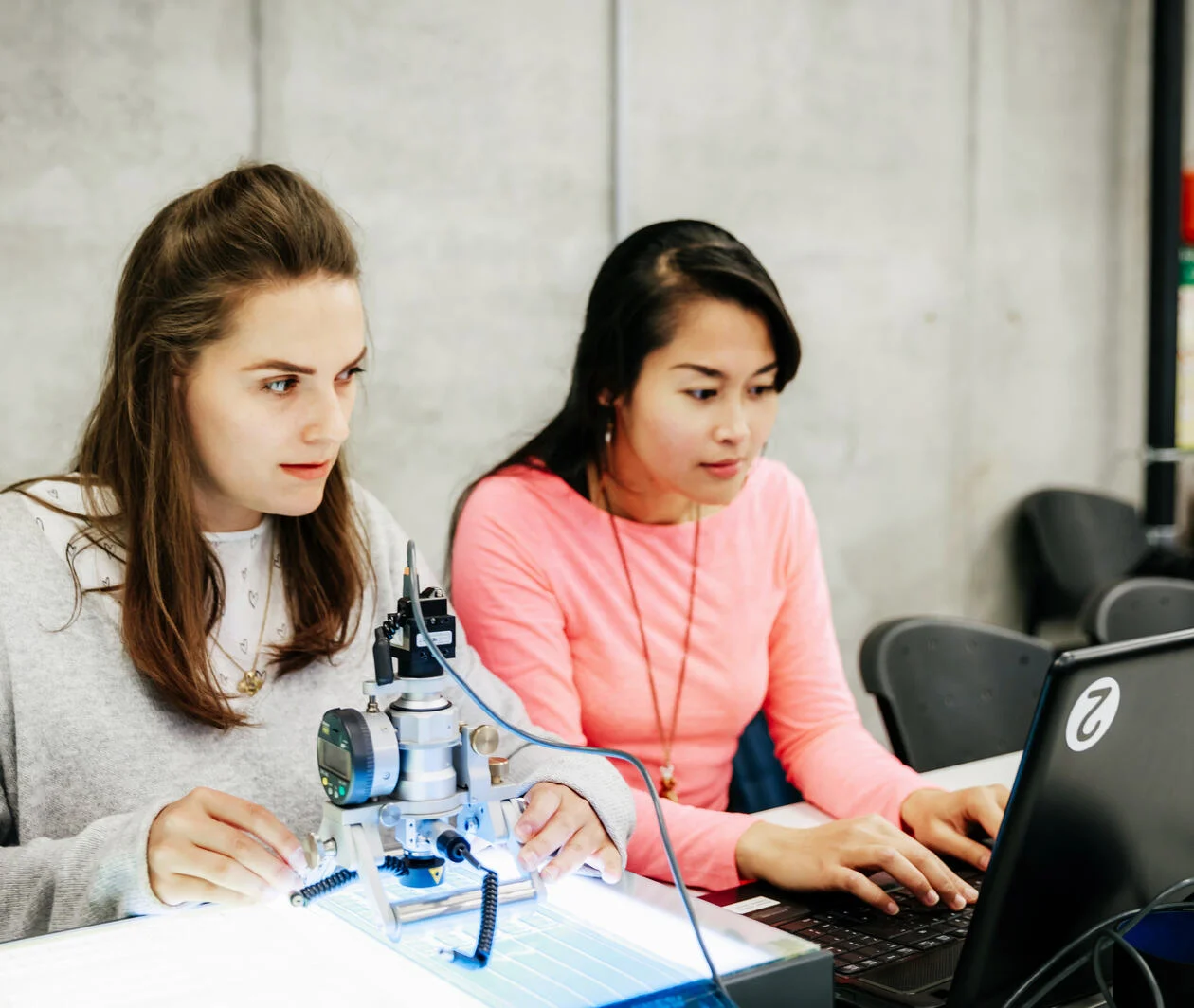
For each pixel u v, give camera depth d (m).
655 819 1.30
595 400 1.54
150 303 1.10
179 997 0.75
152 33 2.45
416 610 0.83
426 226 2.81
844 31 3.43
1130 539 3.79
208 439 1.10
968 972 0.88
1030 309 3.94
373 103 2.72
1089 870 0.90
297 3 2.60
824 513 3.54
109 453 1.18
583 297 3.05
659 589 1.58
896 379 3.64
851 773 1.49
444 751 0.85
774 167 3.33
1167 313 3.99
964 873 1.26
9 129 2.32
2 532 1.18
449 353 2.87
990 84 3.75
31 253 2.36
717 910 0.88
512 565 1.52
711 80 3.20
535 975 0.77
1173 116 3.91
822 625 1.69
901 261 3.62
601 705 1.57
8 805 1.17
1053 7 3.87
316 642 1.28
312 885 0.87
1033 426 3.99
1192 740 0.92
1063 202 3.98
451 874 0.90
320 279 1.06
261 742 1.24
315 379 1.07
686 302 1.39
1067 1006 0.95
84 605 1.18
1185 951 0.92
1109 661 0.83
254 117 2.57
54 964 0.80
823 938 1.08
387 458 2.81
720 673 1.59
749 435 1.44
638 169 3.09
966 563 3.86
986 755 1.86
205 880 0.91
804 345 3.44
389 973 0.78
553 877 0.93
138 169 2.45
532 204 2.95
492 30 2.86
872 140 3.52
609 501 1.59
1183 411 4.11
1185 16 3.88
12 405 2.37
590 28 3.00
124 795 1.17
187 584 1.16
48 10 2.34
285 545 1.28
